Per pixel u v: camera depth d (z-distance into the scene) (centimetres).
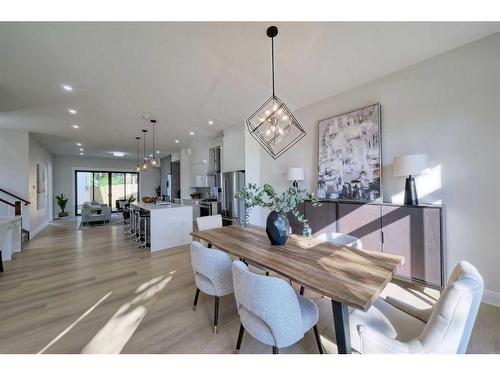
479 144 224
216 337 177
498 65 214
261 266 154
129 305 226
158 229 423
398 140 284
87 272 313
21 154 518
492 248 216
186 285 272
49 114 412
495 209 215
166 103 372
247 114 430
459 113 236
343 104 346
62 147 750
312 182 396
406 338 119
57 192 917
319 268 142
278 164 460
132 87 312
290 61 258
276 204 199
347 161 334
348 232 301
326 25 200
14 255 392
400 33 213
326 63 264
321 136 371
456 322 93
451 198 241
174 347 165
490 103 218
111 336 178
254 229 267
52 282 280
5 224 323
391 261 154
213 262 177
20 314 210
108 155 964
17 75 273
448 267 240
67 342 171
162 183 1087
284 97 362
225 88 322
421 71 263
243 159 486
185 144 739
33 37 205
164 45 223
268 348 164
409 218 245
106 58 242
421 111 263
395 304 149
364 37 217
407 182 256
